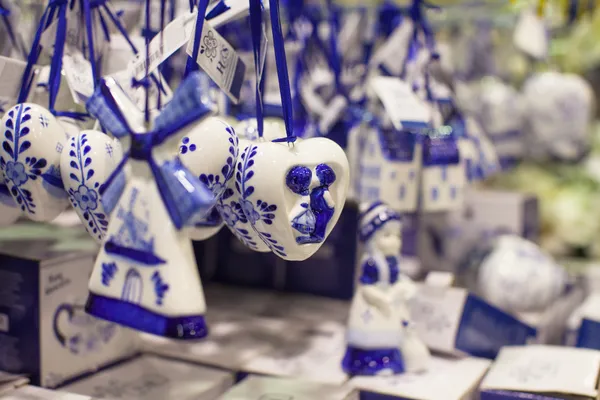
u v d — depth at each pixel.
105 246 0.56
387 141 0.92
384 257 0.85
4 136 0.62
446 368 0.86
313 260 1.14
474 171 1.06
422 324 0.93
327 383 0.77
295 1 1.06
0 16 0.73
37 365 0.74
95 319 0.81
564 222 1.46
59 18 0.66
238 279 1.21
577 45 1.51
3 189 0.66
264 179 0.58
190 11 0.62
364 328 0.83
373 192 0.93
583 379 0.75
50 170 0.62
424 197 0.96
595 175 1.51
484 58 1.41
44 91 0.69
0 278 0.75
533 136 1.39
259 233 0.61
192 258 0.55
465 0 1.33
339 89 1.01
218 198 0.61
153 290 0.53
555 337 1.12
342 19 1.23
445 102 1.01
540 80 1.35
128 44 0.74
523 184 1.51
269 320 1.03
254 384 0.76
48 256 0.75
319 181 0.60
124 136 0.56
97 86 0.61
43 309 0.74
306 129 0.99
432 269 1.27
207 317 1.04
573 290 1.26
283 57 0.60
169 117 0.53
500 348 0.93
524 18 1.20
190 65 0.61
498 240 1.19
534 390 0.73
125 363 0.85
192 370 0.83
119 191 0.56
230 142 0.59
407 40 1.02
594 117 1.58
